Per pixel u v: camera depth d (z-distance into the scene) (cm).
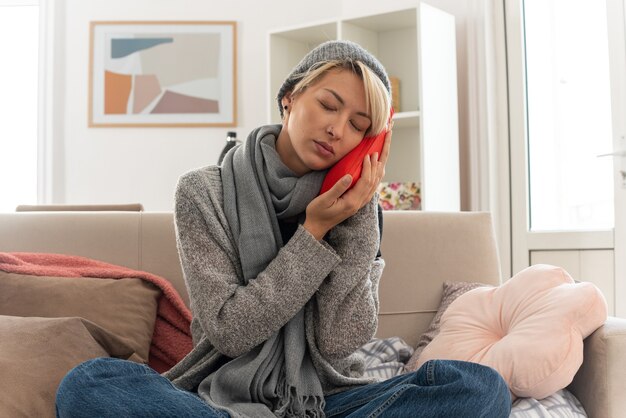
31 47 488
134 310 209
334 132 152
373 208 162
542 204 362
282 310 148
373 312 158
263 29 468
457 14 398
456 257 230
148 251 226
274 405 153
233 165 165
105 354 193
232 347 149
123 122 466
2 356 175
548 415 163
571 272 347
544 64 361
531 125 366
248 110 467
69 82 470
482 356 183
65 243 226
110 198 466
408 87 409
